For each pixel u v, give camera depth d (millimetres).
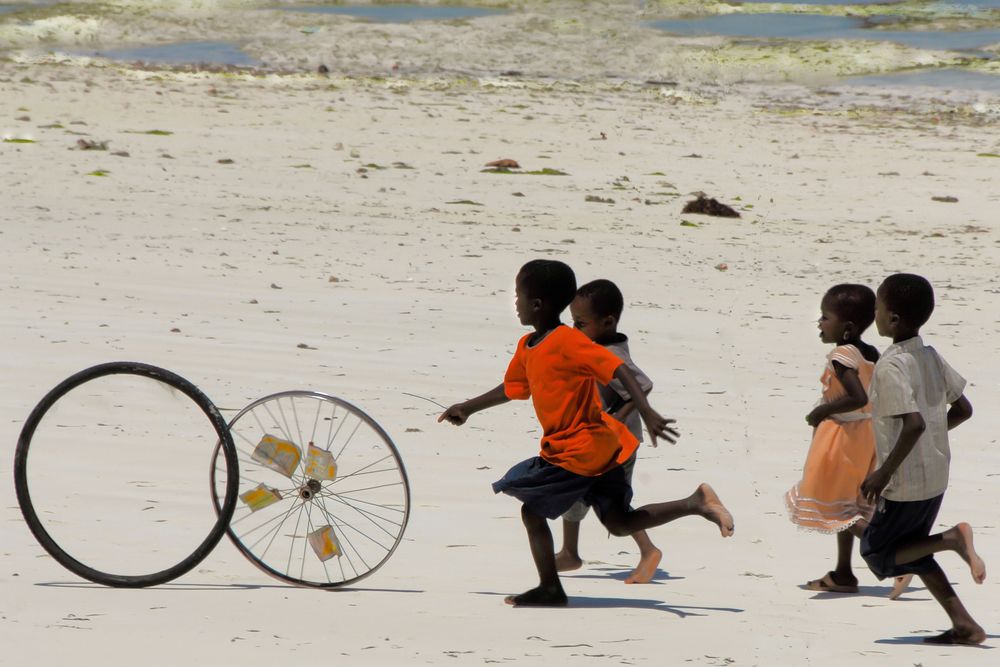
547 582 18562
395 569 20328
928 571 17828
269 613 16578
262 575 19453
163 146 86188
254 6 158375
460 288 50688
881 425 18156
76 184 71062
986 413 35281
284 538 21469
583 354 18422
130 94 107875
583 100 119875
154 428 28312
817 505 21219
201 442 27391
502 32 151000
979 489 27609
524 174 85438
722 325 46344
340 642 15055
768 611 18781
